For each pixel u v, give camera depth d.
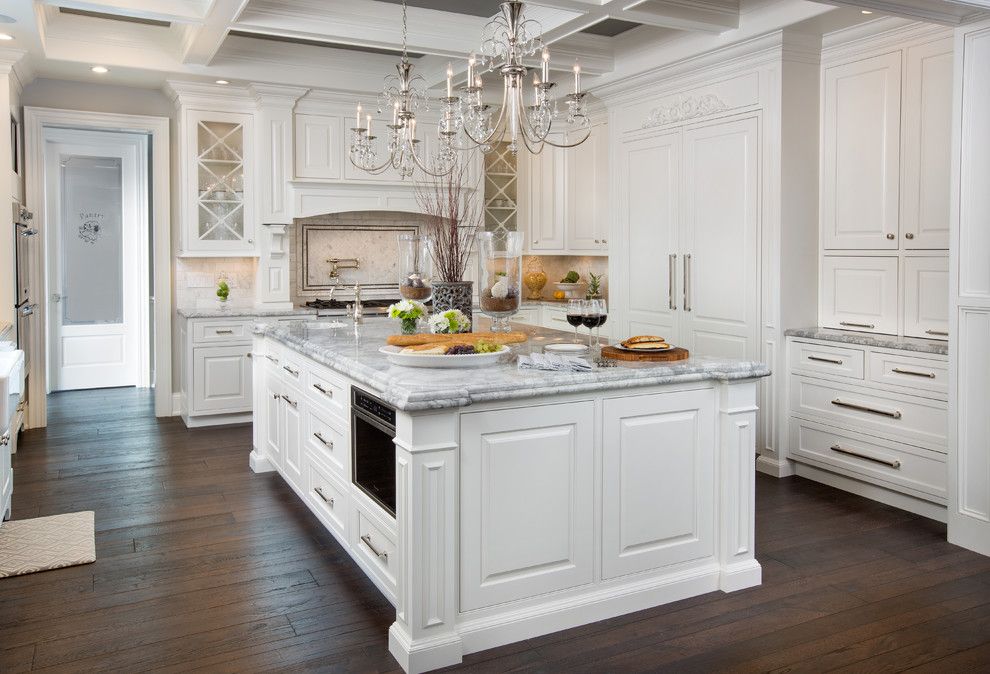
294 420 4.32
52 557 3.60
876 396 4.39
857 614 3.08
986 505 3.67
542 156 7.55
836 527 4.05
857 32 4.63
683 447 3.19
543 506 2.92
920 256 4.38
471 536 2.79
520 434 2.86
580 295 7.57
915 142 4.38
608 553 3.06
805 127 4.89
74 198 7.82
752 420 3.29
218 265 6.91
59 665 2.69
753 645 2.83
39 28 4.88
